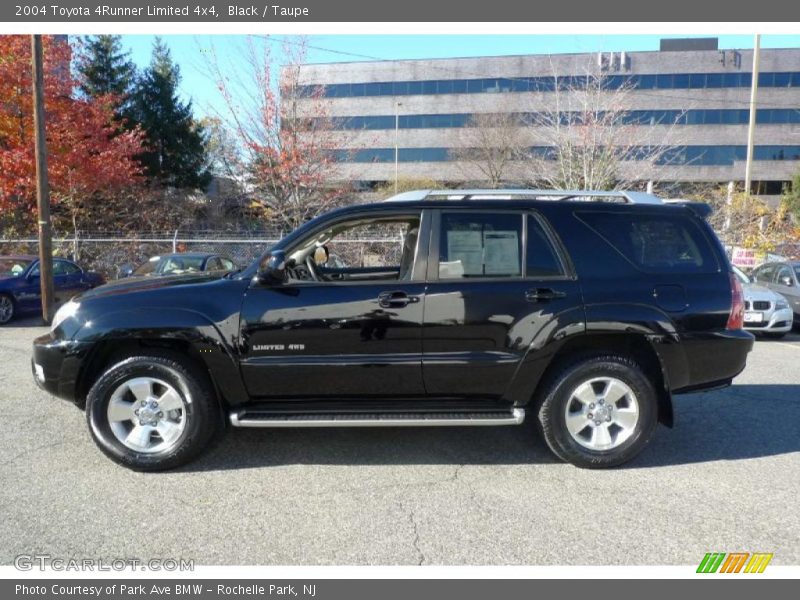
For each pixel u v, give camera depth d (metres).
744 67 43.47
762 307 9.82
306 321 3.77
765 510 3.38
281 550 2.94
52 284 10.54
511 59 46.50
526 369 3.83
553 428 3.90
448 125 48.31
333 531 3.12
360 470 3.94
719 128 44.03
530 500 3.49
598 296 3.83
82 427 4.66
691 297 3.89
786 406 5.50
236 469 3.93
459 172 39.66
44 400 5.37
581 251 3.92
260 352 3.79
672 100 43.97
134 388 3.85
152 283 4.12
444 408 3.96
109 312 3.80
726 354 3.94
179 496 3.52
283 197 17.81
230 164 18.27
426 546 2.98
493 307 3.80
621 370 3.86
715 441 4.54
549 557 2.88
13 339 8.87
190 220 22.17
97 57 26.88
